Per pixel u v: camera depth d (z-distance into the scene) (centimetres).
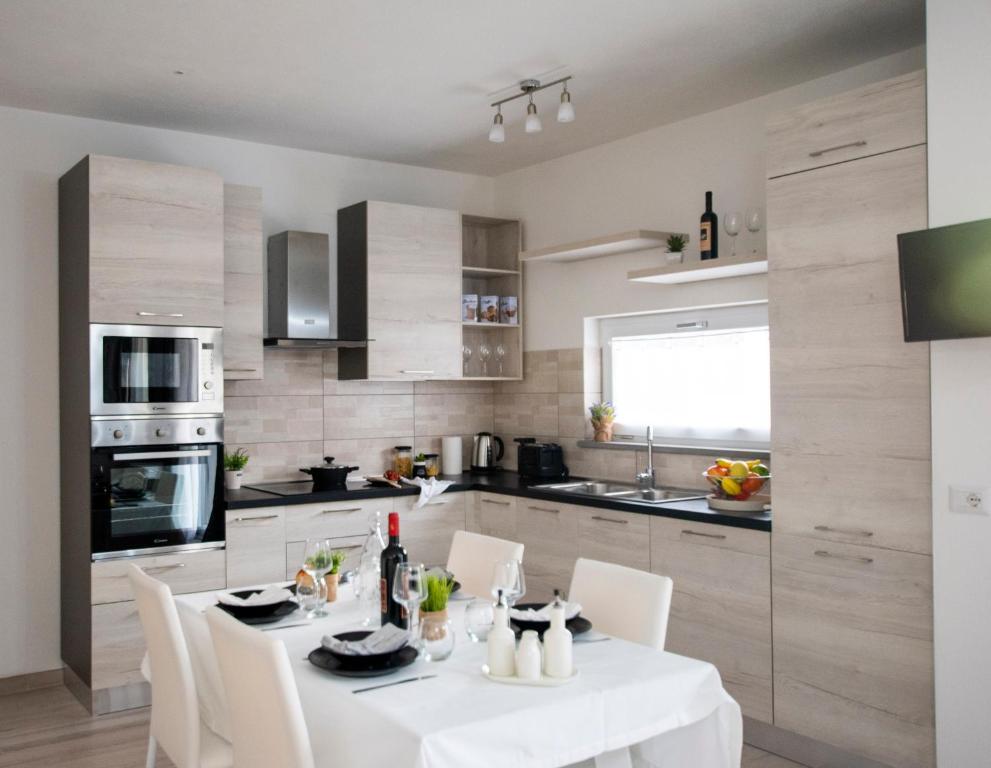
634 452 482
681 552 380
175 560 414
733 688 359
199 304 422
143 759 352
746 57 371
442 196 562
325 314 486
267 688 201
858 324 318
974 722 284
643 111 441
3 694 430
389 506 474
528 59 373
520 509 470
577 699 203
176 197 417
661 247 464
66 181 432
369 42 355
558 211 532
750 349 439
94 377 396
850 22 338
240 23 336
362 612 264
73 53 365
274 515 440
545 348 541
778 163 344
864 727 316
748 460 424
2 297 432
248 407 490
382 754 190
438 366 516
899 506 306
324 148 510
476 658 233
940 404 292
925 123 299
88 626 399
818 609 330
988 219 263
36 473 441
